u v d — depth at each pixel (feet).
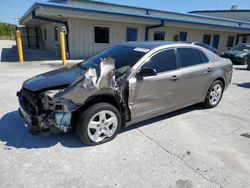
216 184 9.11
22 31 87.20
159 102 13.71
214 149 11.85
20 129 13.24
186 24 62.49
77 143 11.82
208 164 10.45
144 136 12.93
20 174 9.29
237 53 53.88
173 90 14.20
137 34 62.23
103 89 10.87
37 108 10.65
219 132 13.93
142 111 13.07
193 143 12.39
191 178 9.43
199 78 15.84
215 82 17.71
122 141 12.25
